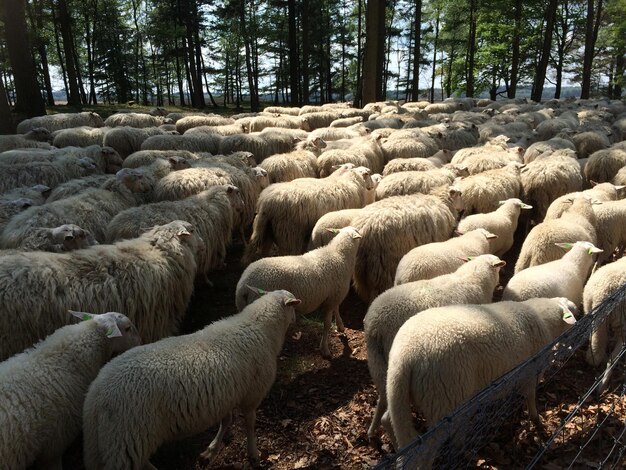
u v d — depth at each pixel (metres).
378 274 6.68
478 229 6.46
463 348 3.68
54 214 6.35
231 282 7.66
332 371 5.54
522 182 9.16
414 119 17.16
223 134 14.27
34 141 12.64
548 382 5.12
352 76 65.44
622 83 43.69
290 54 33.91
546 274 5.52
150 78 58.31
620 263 5.29
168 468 4.22
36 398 3.53
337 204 7.90
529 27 37.34
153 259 5.33
